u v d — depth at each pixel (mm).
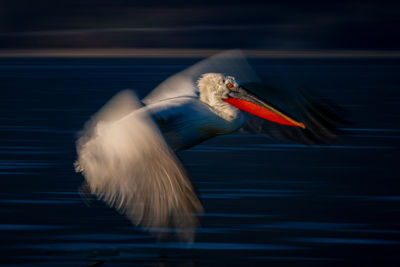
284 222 10867
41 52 69250
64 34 89500
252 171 14539
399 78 36250
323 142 10500
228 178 13898
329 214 11305
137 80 34531
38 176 13977
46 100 26562
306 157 15969
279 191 12805
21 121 21297
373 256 9422
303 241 10008
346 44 85188
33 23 94750
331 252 9562
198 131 9812
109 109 8891
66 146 17219
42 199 12227
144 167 8500
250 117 10578
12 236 10250
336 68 43438
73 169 14633
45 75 38219
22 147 17031
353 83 33062
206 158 15969
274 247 9773
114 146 8664
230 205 11797
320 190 12875
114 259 9359
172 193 8391
